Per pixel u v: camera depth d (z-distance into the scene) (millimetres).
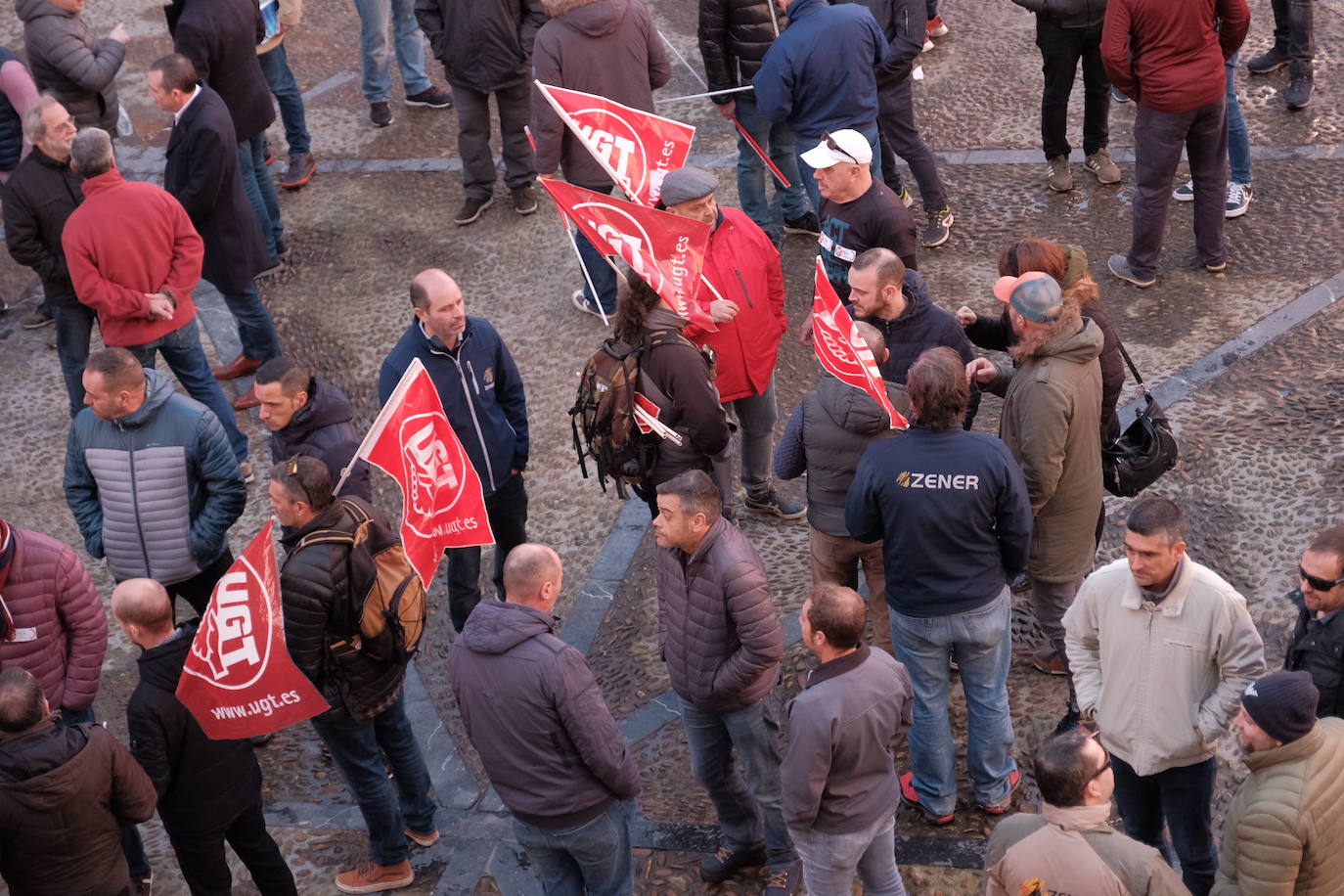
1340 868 5504
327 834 8336
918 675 7422
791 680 8797
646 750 8586
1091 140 13133
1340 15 15078
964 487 6906
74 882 6559
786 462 8195
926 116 14727
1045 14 12227
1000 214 13078
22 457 11836
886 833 6648
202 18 12391
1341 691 6148
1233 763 7773
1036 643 8812
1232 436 10070
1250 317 11258
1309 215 12305
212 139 11219
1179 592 6172
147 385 8648
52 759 6340
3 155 13203
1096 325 7527
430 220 14305
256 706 6754
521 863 7941
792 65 11297
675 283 8539
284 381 8055
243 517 11016
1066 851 5180
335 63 17406
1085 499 7680
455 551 8969
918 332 8266
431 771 8703
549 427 11516
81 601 7789
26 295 13875
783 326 9602
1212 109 10977
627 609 9727
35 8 12609
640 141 9523
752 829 7488
